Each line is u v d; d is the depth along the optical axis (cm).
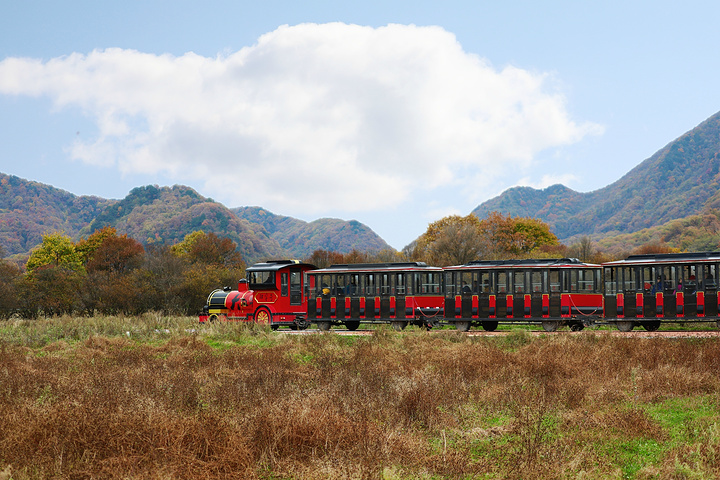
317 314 3084
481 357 1719
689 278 2545
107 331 3058
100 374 1520
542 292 2689
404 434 966
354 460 827
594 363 1612
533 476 796
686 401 1217
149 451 833
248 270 3303
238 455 822
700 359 1620
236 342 2584
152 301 5941
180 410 1100
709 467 795
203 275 6272
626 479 805
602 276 2672
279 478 807
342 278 3047
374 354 1902
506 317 2738
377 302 2962
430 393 1232
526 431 969
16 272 6128
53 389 1348
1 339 2661
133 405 1064
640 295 2605
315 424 933
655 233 15162
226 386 1329
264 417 956
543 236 9700
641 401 1240
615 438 970
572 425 1038
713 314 2506
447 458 856
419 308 2888
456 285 2842
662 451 894
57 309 5741
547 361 1584
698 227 14400
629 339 2103
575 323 2789
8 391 1290
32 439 877
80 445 859
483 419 1129
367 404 1134
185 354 2080
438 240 7075
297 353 2116
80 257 9656
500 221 9706
